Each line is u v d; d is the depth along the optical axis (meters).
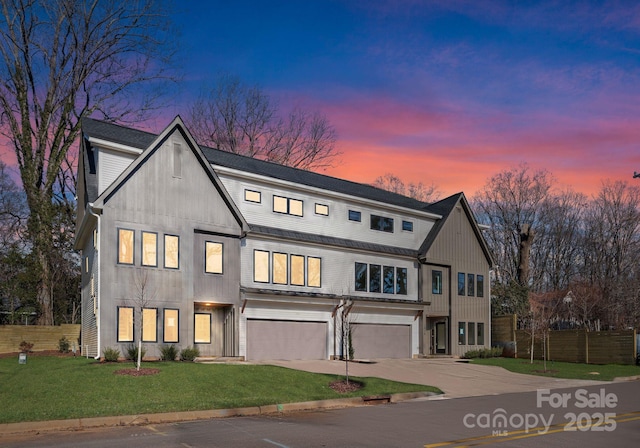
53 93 35.94
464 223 38.50
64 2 35.97
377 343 32.91
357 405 16.86
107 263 22.78
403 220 35.88
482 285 38.78
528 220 63.59
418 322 35.19
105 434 11.62
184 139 25.66
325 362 27.88
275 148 58.94
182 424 12.96
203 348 25.95
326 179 36.03
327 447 10.39
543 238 64.12
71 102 36.56
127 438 11.14
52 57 36.03
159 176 24.67
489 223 65.56
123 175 23.42
